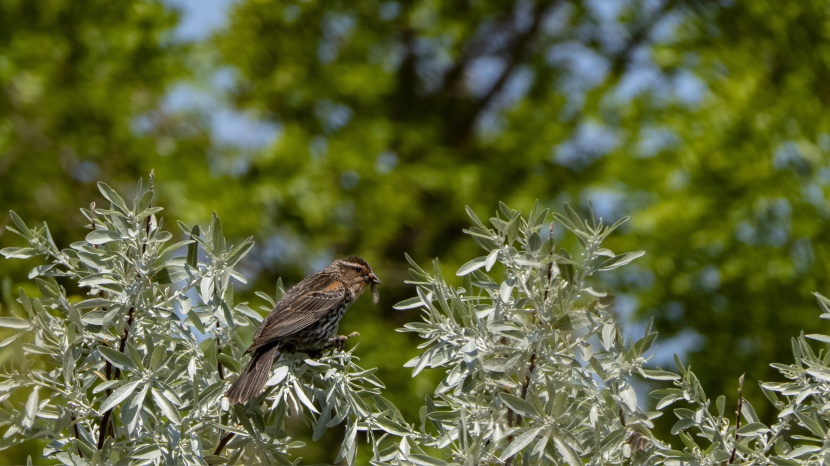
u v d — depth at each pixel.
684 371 5.70
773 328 14.41
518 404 5.28
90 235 5.49
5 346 5.71
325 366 5.95
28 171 15.17
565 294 5.49
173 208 15.32
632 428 5.67
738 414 5.76
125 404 5.48
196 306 5.79
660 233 14.38
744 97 14.56
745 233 14.55
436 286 5.83
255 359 5.88
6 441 5.63
